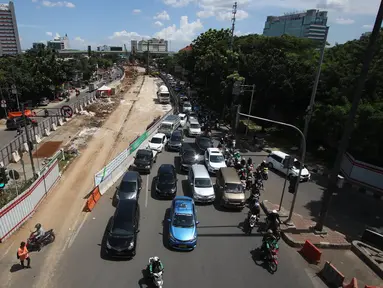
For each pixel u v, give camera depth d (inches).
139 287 474.0
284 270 534.9
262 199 816.3
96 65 4640.8
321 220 637.9
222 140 1249.4
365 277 529.7
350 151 1040.8
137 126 1619.1
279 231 613.9
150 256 552.7
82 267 513.7
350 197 856.9
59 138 1325.0
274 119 1566.2
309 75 1240.8
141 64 7362.2
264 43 1627.7
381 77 973.2
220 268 530.6
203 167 876.6
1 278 482.6
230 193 754.8
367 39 1105.4
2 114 1733.5
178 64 4254.4
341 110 965.2
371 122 855.7
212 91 2121.1
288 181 952.3
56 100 2352.4
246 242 615.5
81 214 691.4
